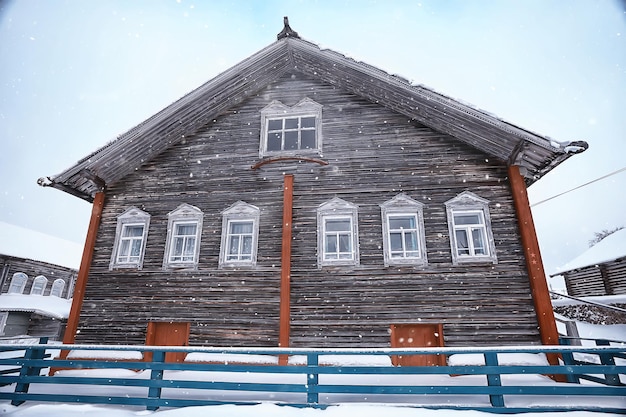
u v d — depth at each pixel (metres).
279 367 5.48
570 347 5.28
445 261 8.91
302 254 9.45
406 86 9.38
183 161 11.09
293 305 9.02
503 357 7.87
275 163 10.52
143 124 10.23
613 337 15.41
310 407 5.23
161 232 10.43
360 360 8.23
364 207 9.66
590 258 21.11
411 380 7.35
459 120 9.35
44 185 10.27
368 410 5.07
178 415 5.22
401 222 9.59
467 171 9.59
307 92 11.25
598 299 17.58
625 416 4.88
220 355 8.84
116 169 10.91
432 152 9.89
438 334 8.41
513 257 8.72
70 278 28.08
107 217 10.86
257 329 9.05
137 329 9.53
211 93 10.66
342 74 10.56
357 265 9.14
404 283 8.86
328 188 9.99
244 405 5.36
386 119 10.45
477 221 9.33
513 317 8.30
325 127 10.68
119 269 10.18
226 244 9.96
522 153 8.95
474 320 8.39
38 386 6.99
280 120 11.26
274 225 9.89
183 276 9.83
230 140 11.09
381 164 10.00
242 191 10.42
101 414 5.41
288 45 10.62
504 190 9.29
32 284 24.80
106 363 5.88
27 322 22.28
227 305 9.37
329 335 8.69
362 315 8.75
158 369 5.70
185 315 9.45
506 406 5.14
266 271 9.49
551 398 5.63
